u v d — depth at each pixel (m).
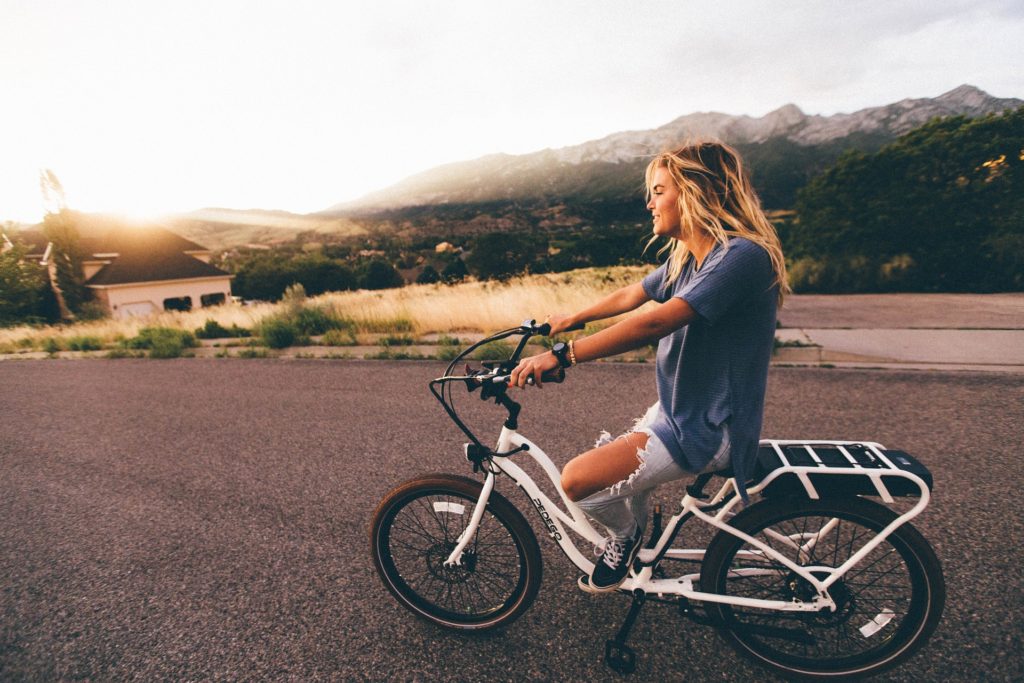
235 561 2.91
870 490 1.61
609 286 10.93
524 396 5.30
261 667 2.17
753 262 1.43
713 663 2.04
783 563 1.77
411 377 6.60
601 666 2.06
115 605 2.62
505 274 13.77
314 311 10.74
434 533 2.25
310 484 3.77
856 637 1.96
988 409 4.17
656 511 1.99
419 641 2.26
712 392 1.58
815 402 4.54
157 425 5.40
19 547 3.21
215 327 12.54
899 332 6.89
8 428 5.72
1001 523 2.71
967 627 2.09
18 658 2.30
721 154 1.53
